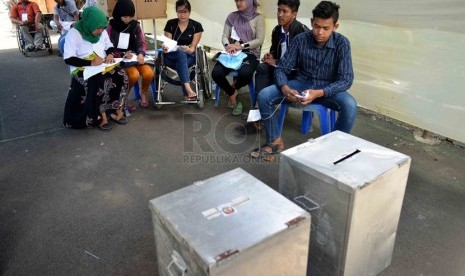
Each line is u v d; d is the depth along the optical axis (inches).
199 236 41.3
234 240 40.7
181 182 93.3
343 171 52.4
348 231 51.8
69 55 116.3
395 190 56.1
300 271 47.3
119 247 71.3
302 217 44.4
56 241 72.8
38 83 176.7
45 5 305.4
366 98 122.1
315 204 55.1
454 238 72.7
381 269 63.5
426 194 86.6
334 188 51.3
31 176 96.0
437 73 100.1
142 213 81.4
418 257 67.6
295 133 119.6
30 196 87.5
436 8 95.4
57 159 104.7
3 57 234.2
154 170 99.0
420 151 106.1
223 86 132.4
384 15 107.9
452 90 98.0
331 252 55.6
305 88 101.5
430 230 74.9
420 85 105.3
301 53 100.0
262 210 46.0
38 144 113.7
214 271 37.9
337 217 52.5
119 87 123.3
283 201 48.0
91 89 117.6
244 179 53.5
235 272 39.8
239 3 129.7
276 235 41.9
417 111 108.2
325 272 58.1
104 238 73.7
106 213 81.4
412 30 102.4
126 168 100.1
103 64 118.4
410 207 82.0
